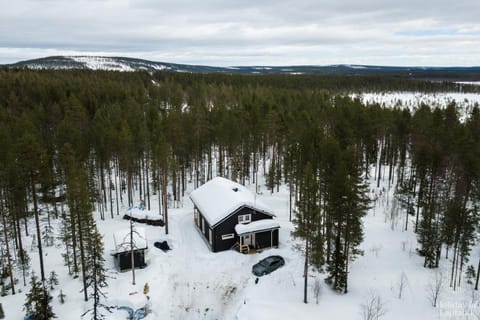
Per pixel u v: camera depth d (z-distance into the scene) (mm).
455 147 37188
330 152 34875
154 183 49906
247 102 78125
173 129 47000
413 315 22062
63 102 63906
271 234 33969
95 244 24547
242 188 39219
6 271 27594
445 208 30844
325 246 31391
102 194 47156
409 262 29000
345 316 22469
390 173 50062
